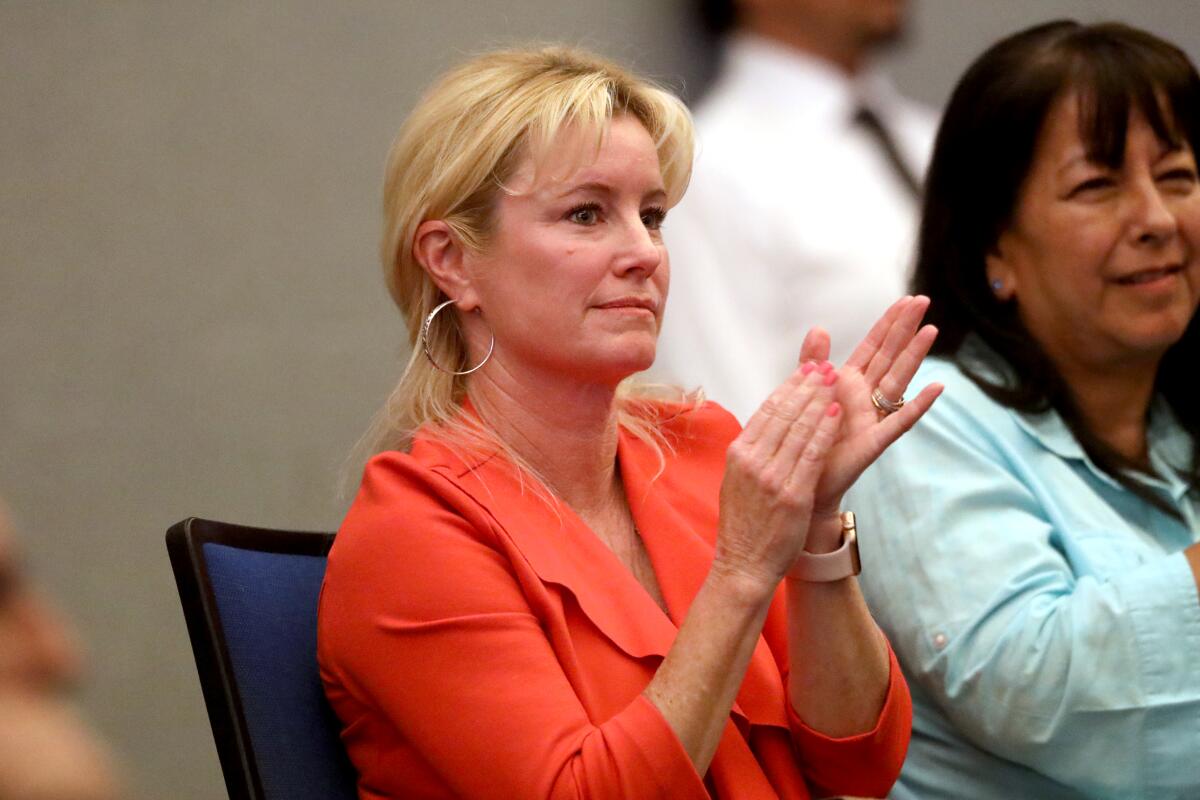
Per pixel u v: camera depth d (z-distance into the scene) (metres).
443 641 6.16
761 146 12.29
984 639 7.79
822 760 6.76
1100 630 7.57
